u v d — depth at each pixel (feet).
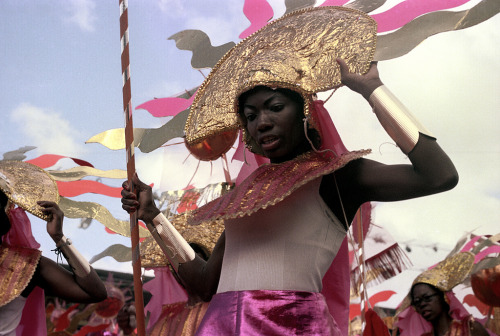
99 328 19.67
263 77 6.93
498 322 15.93
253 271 6.77
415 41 9.07
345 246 7.57
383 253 9.66
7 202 11.23
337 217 7.09
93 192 14.70
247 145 7.82
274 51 7.28
